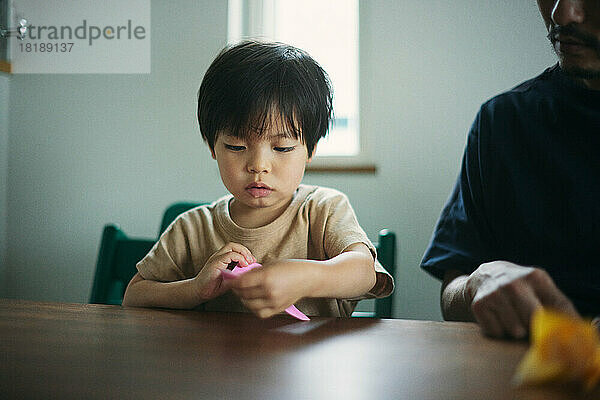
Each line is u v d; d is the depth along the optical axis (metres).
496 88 2.07
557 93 0.91
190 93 2.29
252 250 0.85
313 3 2.30
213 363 0.43
